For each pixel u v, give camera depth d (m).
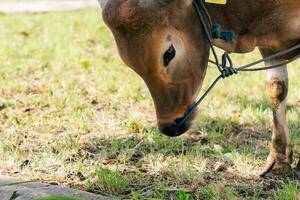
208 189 5.91
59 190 5.82
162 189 5.97
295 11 5.83
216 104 8.43
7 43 11.85
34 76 9.74
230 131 7.64
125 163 6.64
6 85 9.29
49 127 7.64
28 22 14.37
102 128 7.60
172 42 5.29
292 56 6.10
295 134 7.27
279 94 6.40
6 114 8.12
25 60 10.61
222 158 6.71
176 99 5.46
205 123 7.76
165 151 6.89
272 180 6.26
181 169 6.37
